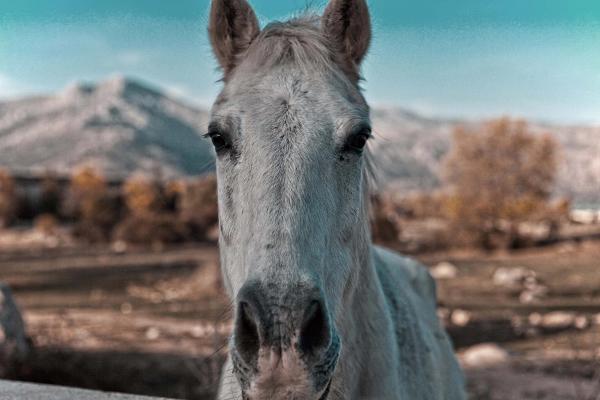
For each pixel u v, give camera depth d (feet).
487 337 43.32
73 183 207.51
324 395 5.71
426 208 206.18
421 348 8.79
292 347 5.11
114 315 51.80
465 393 11.42
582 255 104.99
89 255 108.78
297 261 5.43
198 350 36.14
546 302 59.16
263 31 6.82
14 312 32.96
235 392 7.07
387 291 8.70
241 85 6.35
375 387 6.99
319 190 5.86
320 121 6.04
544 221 125.29
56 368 30.27
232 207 6.25
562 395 27.45
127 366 31.76
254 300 5.21
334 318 6.00
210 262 74.38
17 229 166.50
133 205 171.12
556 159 122.01
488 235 114.42
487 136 120.88
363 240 7.03
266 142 5.93
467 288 68.80
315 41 6.55
